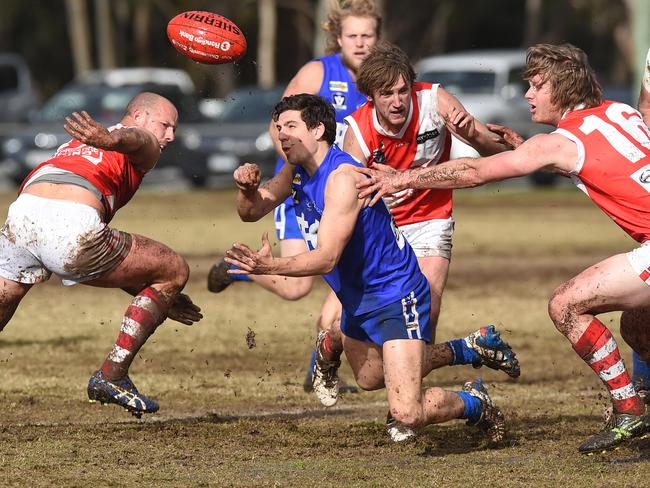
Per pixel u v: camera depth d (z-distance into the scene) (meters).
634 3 96.81
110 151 21.97
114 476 19.22
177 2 189.38
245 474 19.48
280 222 29.84
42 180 21.70
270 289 30.94
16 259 21.80
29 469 19.61
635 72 97.06
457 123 24.42
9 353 31.59
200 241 56.78
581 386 28.25
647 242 20.16
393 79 23.23
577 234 62.72
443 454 21.17
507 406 25.81
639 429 20.48
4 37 196.12
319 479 19.11
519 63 88.94
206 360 31.06
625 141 20.23
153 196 83.00
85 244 21.38
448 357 22.78
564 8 181.50
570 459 20.69
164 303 22.56
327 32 29.06
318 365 23.25
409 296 20.53
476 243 58.38
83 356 31.30
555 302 20.59
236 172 21.09
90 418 24.30
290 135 20.23
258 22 182.62
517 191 93.25
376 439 22.48
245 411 25.34
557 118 21.22
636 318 21.86
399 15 190.50
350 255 20.39
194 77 153.12
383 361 20.73
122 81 100.62
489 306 39.88
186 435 22.64
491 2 190.62
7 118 123.00
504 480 19.06
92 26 198.38
